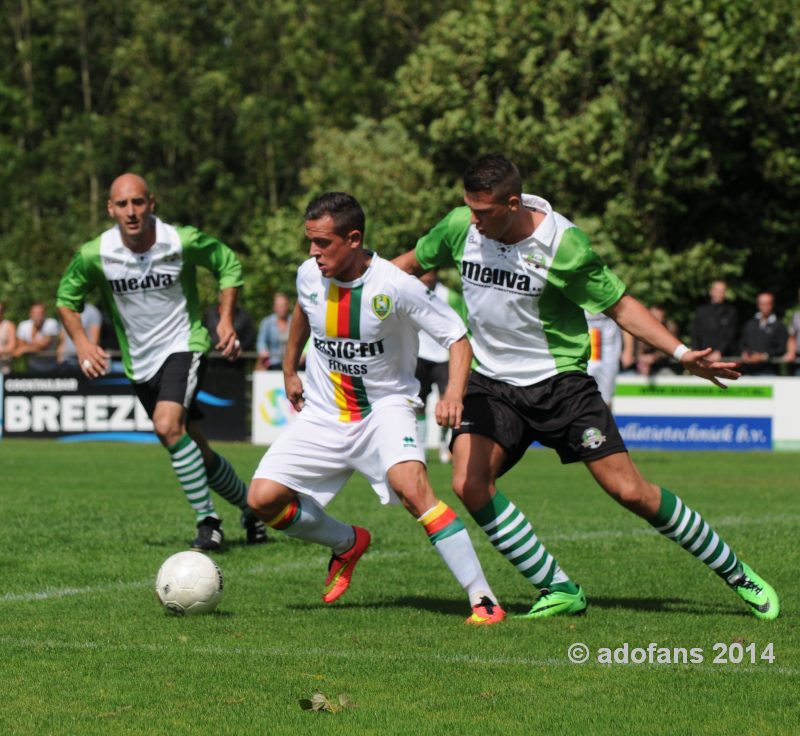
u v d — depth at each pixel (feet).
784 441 238.27
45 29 633.61
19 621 72.23
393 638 67.31
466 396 75.20
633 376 245.45
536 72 359.05
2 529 114.83
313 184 415.64
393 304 71.26
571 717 51.62
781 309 386.93
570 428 73.36
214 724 50.70
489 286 73.00
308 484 75.92
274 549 103.71
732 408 240.32
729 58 341.82
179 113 567.59
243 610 76.18
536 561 73.67
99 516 125.70
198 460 101.30
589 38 357.00
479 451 73.87
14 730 49.85
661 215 361.51
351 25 577.02
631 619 72.95
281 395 247.29
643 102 350.23
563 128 353.92
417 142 384.06
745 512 133.39
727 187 381.19
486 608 72.18
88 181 586.04
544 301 72.64
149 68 580.30
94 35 625.41
